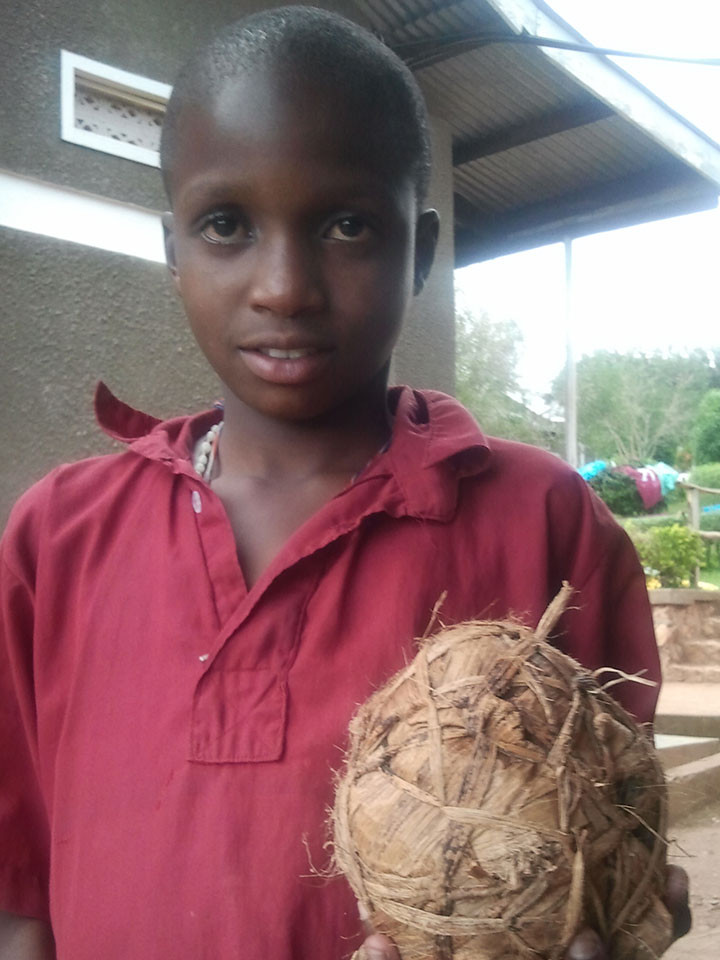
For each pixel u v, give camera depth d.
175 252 1.20
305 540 1.11
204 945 0.99
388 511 1.15
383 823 0.81
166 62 3.69
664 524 15.16
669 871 0.90
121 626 1.17
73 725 1.16
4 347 3.29
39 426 3.38
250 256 1.07
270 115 1.02
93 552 1.25
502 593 1.17
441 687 0.86
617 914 0.81
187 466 1.24
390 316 1.10
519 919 0.77
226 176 1.04
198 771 1.04
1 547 1.36
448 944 0.78
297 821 1.01
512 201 6.51
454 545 1.17
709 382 26.42
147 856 1.03
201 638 1.11
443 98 5.19
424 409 1.36
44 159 3.37
